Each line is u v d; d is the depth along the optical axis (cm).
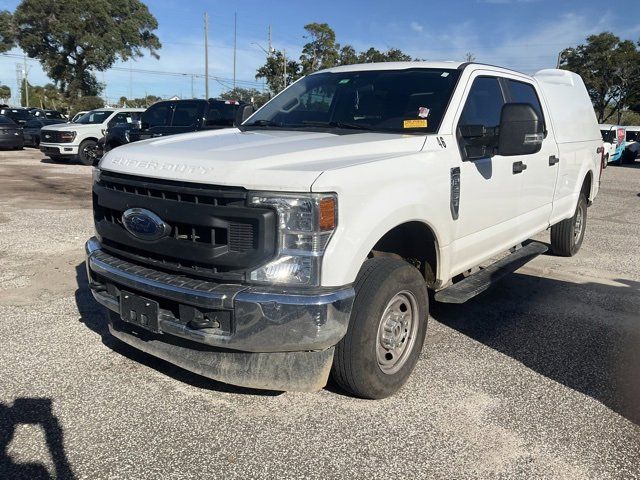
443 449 301
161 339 344
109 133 1512
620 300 560
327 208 284
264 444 302
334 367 329
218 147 340
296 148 329
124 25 4931
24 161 1928
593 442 310
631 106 4481
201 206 293
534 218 543
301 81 508
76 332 441
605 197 1422
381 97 434
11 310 484
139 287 315
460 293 407
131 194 325
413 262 400
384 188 319
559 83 648
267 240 282
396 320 344
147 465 283
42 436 304
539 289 590
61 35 4731
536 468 287
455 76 428
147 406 336
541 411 341
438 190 365
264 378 311
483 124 441
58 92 5575
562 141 590
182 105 1292
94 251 362
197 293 290
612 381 383
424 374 386
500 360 412
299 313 281
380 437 310
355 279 309
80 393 349
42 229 804
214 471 279
